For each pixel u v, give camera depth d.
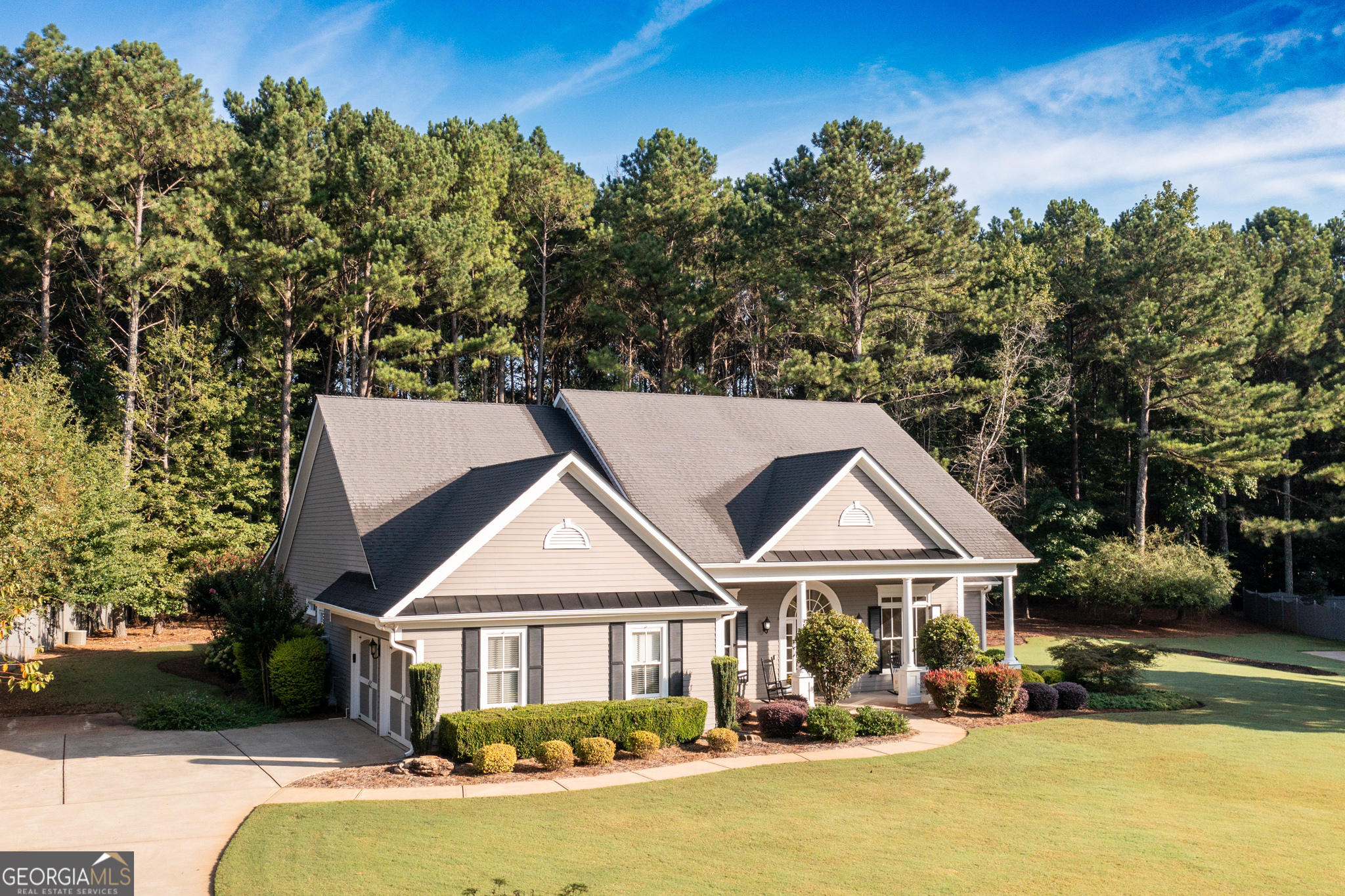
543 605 17.95
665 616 19.20
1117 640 40.19
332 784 14.83
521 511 18.28
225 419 37.75
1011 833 12.65
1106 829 12.91
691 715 18.17
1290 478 53.34
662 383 48.00
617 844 11.86
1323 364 52.69
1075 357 51.22
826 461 23.95
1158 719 21.47
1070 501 46.34
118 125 35.44
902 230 41.69
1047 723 20.86
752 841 12.11
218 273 41.75
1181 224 47.88
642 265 45.31
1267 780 15.80
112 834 12.14
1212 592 42.06
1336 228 62.97
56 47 37.59
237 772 15.56
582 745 16.50
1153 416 51.16
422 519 21.28
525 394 54.25
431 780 15.17
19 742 17.66
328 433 23.17
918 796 14.59
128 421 35.09
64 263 40.53
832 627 21.09
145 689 23.28
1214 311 45.53
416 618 16.61
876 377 42.41
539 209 50.03
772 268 45.59
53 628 30.12
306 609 23.67
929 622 23.95
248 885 10.18
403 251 38.22
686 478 24.59
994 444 43.72
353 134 44.38
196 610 30.86
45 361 33.81
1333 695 26.11
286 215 38.75
